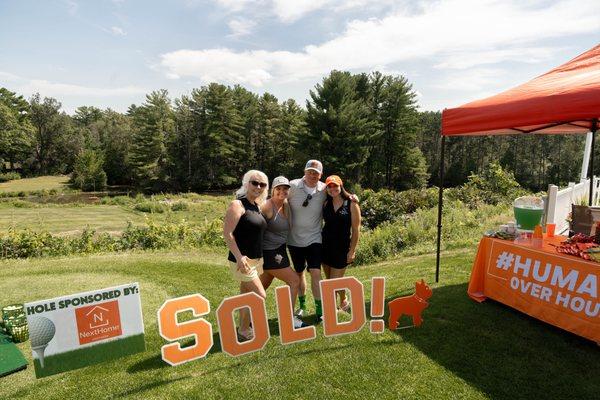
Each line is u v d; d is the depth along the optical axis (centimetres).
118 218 3319
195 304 305
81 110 10981
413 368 317
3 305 535
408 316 417
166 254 852
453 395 283
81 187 5656
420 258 742
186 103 5853
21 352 382
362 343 360
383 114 5012
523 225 442
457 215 1091
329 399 283
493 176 1694
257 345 320
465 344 353
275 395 289
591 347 344
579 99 328
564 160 5366
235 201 341
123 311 294
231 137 5759
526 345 349
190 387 303
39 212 3728
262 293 349
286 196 364
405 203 1388
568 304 354
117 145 6197
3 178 6588
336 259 412
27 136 7050
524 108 372
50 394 304
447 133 481
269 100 6850
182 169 5534
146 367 338
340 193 395
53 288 599
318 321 413
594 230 422
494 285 433
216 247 984
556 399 277
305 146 4538
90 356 285
